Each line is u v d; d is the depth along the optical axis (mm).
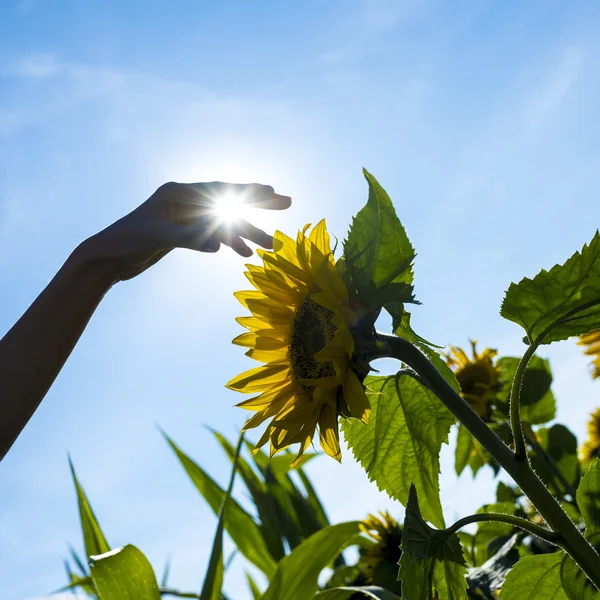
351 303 795
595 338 1570
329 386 795
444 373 888
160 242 927
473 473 1533
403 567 707
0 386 889
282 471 2236
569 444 1556
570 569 815
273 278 904
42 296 924
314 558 1361
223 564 1401
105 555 1330
